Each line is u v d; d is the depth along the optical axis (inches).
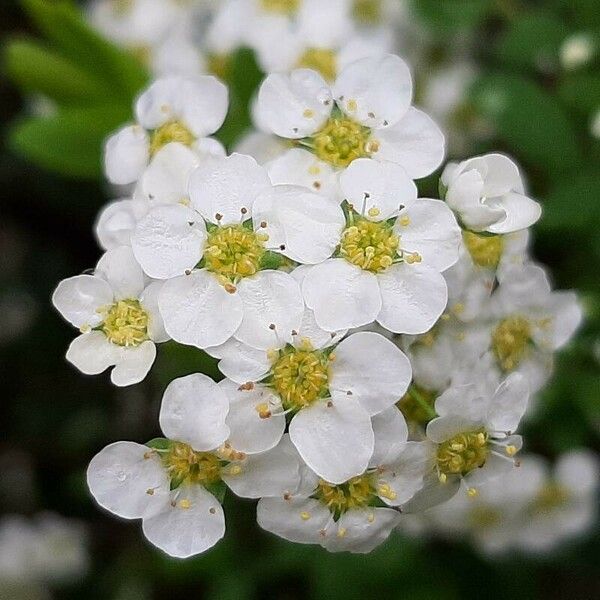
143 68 3.1
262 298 2.1
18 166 4.3
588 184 3.0
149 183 2.4
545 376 2.5
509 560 3.6
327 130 2.4
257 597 3.7
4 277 4.4
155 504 2.1
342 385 2.1
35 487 4.3
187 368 2.2
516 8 3.4
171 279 2.1
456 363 2.3
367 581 3.4
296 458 2.1
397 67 2.4
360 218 2.2
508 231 2.2
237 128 2.9
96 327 2.2
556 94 3.2
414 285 2.1
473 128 3.5
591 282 3.3
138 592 3.9
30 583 4.0
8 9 4.3
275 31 3.3
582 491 3.5
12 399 4.3
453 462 2.2
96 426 4.2
